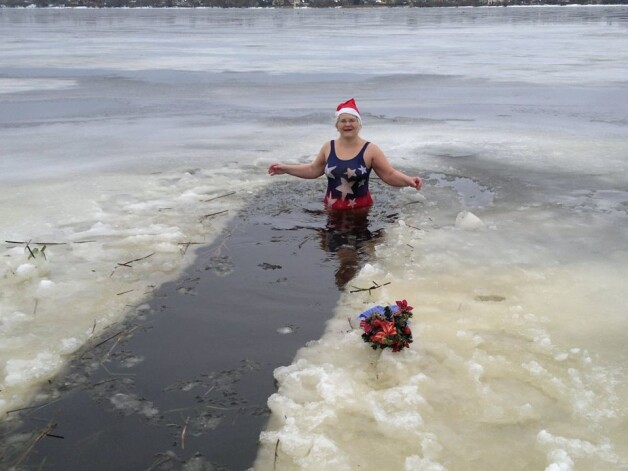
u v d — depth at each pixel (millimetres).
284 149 8758
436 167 7691
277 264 4773
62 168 7789
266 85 15758
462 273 4605
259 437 2861
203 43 31219
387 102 13102
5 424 2967
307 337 3707
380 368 3381
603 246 5133
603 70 18484
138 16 84062
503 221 5754
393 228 5566
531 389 3188
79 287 4387
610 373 3312
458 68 19578
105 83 16078
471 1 153625
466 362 3393
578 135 9586
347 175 5941
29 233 5465
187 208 6152
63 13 100875
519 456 2732
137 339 3699
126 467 2703
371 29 46406
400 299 4176
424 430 2887
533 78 16766
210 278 4527
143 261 4836
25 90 14789
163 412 3043
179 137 9688
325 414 2992
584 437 2838
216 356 3512
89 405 3100
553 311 4008
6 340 3689
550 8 128875
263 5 159000
